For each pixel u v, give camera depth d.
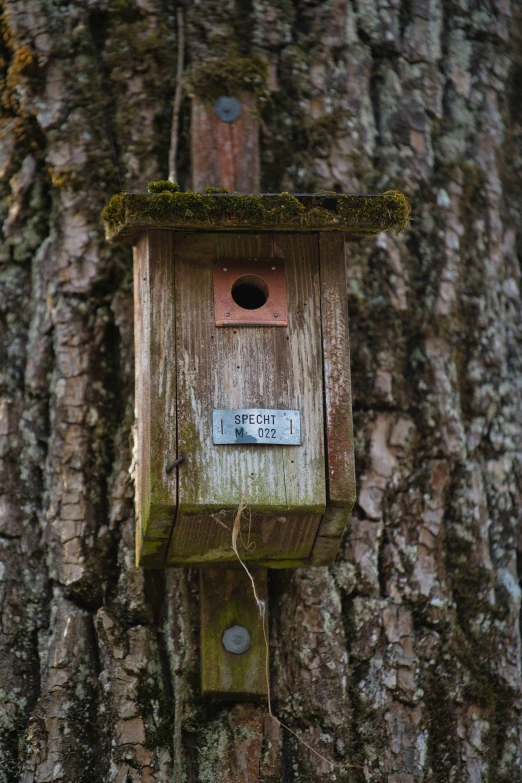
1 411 5.37
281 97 5.80
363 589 5.25
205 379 4.66
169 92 5.72
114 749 4.95
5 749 4.98
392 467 5.41
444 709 5.20
